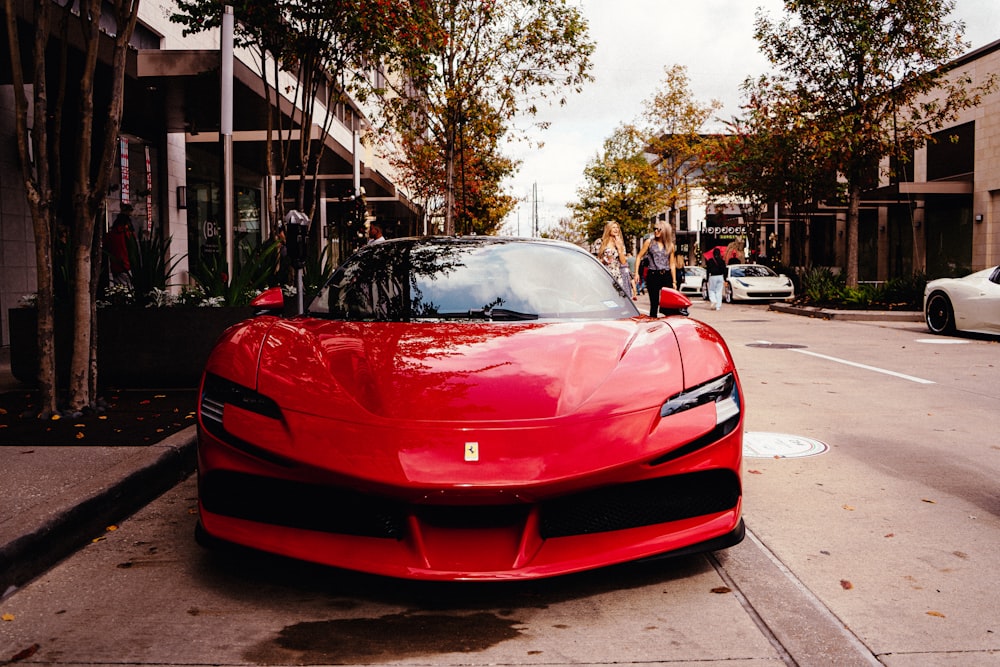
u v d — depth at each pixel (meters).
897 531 3.46
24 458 4.14
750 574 2.94
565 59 18.45
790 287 23.81
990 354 10.11
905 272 31.41
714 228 47.34
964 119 27.31
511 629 2.50
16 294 10.47
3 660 2.28
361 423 2.63
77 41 8.64
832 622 2.53
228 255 8.49
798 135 19.45
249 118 13.82
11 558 2.82
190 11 10.30
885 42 18.02
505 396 2.73
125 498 3.71
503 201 33.97
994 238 25.89
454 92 18.23
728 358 3.17
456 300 3.79
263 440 2.67
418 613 2.61
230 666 2.25
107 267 10.13
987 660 2.29
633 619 2.57
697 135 39.75
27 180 5.36
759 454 4.90
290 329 3.33
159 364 6.74
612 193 47.75
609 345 3.19
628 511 2.74
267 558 2.71
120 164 13.26
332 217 31.14
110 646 2.37
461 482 2.46
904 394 7.13
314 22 10.31
